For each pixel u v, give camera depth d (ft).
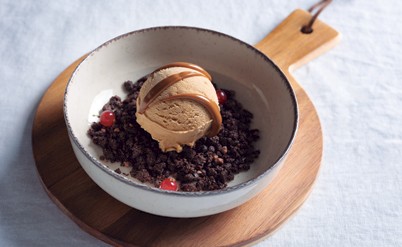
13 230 1.07
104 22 1.52
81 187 1.10
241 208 1.09
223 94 1.26
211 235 1.04
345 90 1.40
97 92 1.26
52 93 1.27
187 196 0.95
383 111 1.36
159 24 1.53
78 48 1.44
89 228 1.04
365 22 1.57
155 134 1.16
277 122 1.20
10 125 1.25
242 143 1.19
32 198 1.12
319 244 1.10
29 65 1.38
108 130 1.19
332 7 1.60
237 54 1.29
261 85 1.28
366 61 1.47
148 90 1.14
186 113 1.14
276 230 1.09
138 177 1.11
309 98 1.30
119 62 1.29
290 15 1.51
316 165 1.17
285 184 1.13
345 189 1.19
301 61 1.40
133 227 1.05
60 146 1.16
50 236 1.07
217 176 1.12
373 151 1.27
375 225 1.14
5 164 1.17
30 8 1.53
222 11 1.57
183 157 1.16
